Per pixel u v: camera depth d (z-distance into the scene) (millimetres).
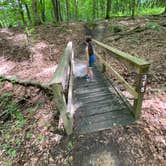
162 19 11648
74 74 5723
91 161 2439
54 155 2660
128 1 25516
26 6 18625
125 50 7316
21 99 4781
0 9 17281
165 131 2734
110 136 2801
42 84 5055
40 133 3266
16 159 2814
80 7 28844
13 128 3688
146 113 3211
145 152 2453
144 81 2666
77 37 11039
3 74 6574
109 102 3738
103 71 5520
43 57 7820
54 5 18766
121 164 2340
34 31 11641
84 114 3393
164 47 6812
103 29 12273
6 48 9094
